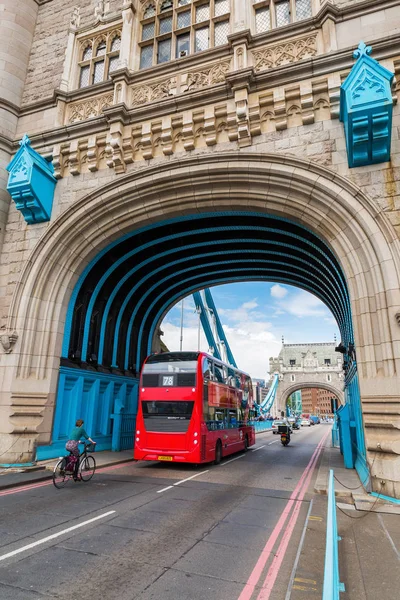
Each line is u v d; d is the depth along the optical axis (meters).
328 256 11.48
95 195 11.57
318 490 8.19
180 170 10.63
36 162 11.68
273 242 13.60
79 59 14.17
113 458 12.59
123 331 15.95
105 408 14.25
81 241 11.92
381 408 7.70
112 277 14.27
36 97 14.15
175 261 15.24
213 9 12.43
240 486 9.22
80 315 13.00
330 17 10.16
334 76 9.53
